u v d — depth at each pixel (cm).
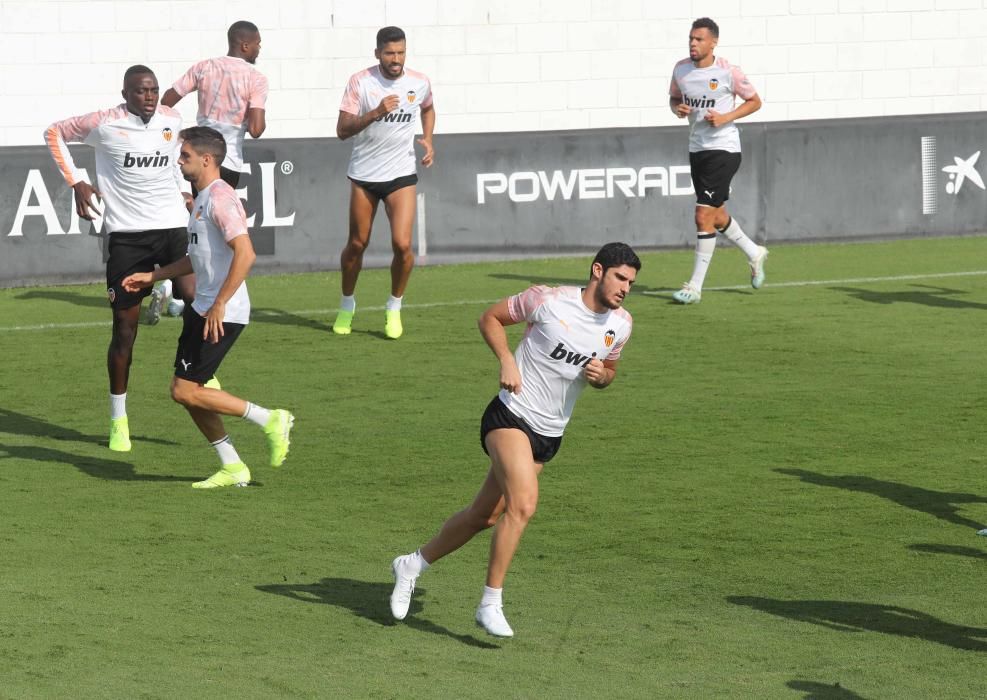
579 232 5922
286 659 1970
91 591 2245
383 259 5703
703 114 4778
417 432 3306
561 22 6606
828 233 6203
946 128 6291
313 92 6469
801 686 1883
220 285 2775
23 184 5278
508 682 1898
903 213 6281
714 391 3684
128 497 2802
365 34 6462
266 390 3712
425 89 4281
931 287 5162
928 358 4056
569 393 2069
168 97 4450
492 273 5566
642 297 5016
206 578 2322
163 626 2094
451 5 6512
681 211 6041
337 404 3572
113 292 3186
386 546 2509
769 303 4884
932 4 6856
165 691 1841
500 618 2045
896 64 6869
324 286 5319
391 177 4256
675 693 1861
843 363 4000
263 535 2562
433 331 4469
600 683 1897
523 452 2042
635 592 2275
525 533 2584
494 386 3766
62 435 3294
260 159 5516
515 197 5831
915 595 2252
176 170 3312
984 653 2003
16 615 2125
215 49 6341
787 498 2789
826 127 6150
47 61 6209
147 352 4175
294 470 3003
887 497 2794
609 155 5934
